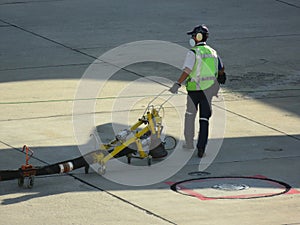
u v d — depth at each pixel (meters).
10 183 20.03
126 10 40.66
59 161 21.53
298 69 31.38
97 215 17.83
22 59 32.41
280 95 28.16
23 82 29.38
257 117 25.62
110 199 18.88
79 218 17.62
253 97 27.86
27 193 19.27
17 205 18.44
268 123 25.05
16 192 19.34
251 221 17.47
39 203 18.58
